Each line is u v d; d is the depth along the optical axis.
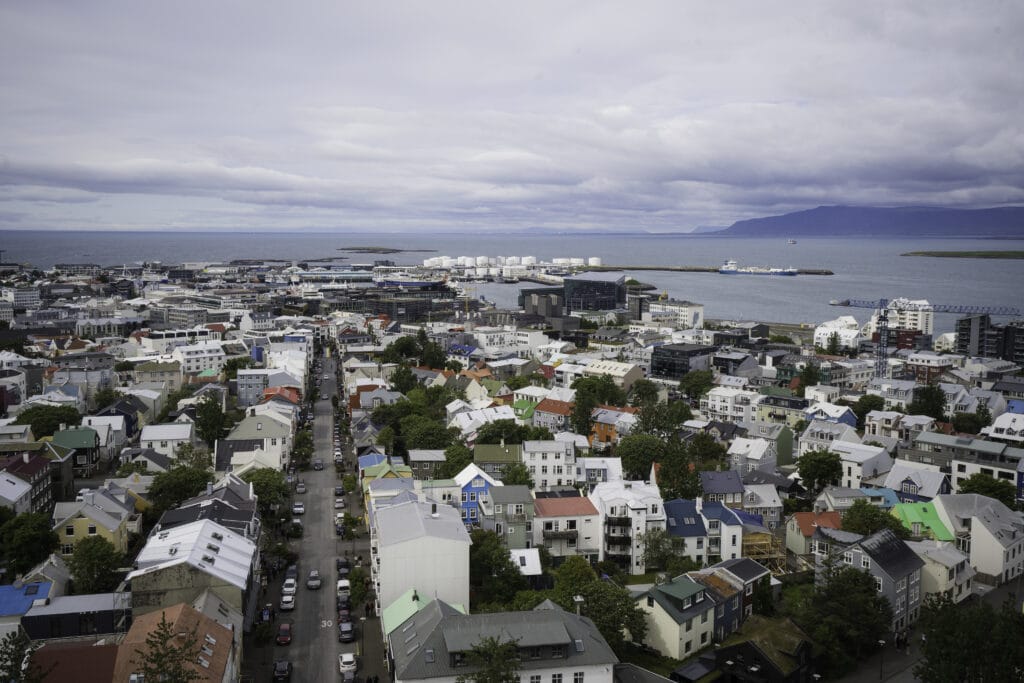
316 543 162.62
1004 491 178.50
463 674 98.12
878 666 122.00
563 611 111.31
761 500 183.25
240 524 142.50
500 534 154.50
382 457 197.50
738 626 132.38
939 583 140.62
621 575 147.38
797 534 165.00
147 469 197.00
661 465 191.12
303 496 192.50
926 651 107.81
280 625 126.50
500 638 101.50
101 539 134.75
